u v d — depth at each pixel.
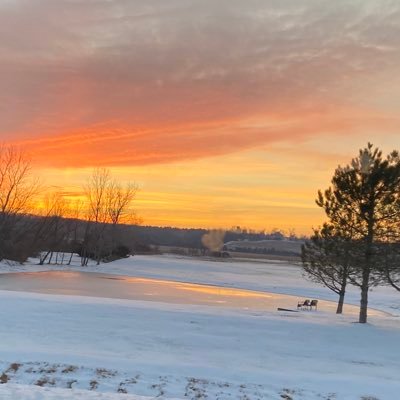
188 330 16.16
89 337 14.25
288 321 19.19
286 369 12.05
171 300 31.39
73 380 9.52
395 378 11.88
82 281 43.91
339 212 21.50
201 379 10.21
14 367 10.06
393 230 20.30
